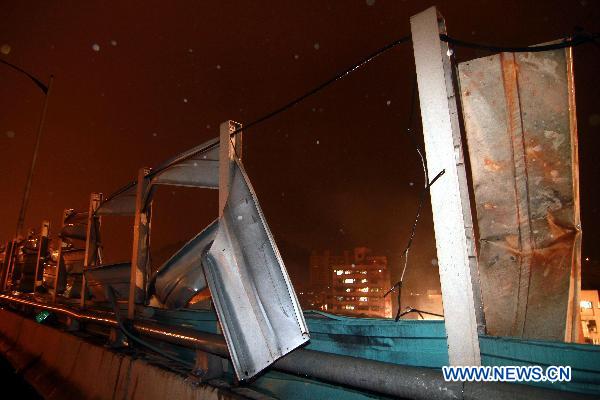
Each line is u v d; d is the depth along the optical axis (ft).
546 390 5.25
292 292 8.91
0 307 42.55
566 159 6.61
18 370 25.50
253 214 9.87
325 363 7.97
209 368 11.18
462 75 7.63
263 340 9.09
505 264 6.94
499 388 5.56
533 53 6.96
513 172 7.02
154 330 13.83
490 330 6.79
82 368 17.95
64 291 28.84
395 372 6.74
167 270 14.43
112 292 18.02
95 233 23.72
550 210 6.69
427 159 7.07
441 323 7.54
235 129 11.79
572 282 6.34
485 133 7.31
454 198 6.58
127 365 14.46
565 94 6.65
